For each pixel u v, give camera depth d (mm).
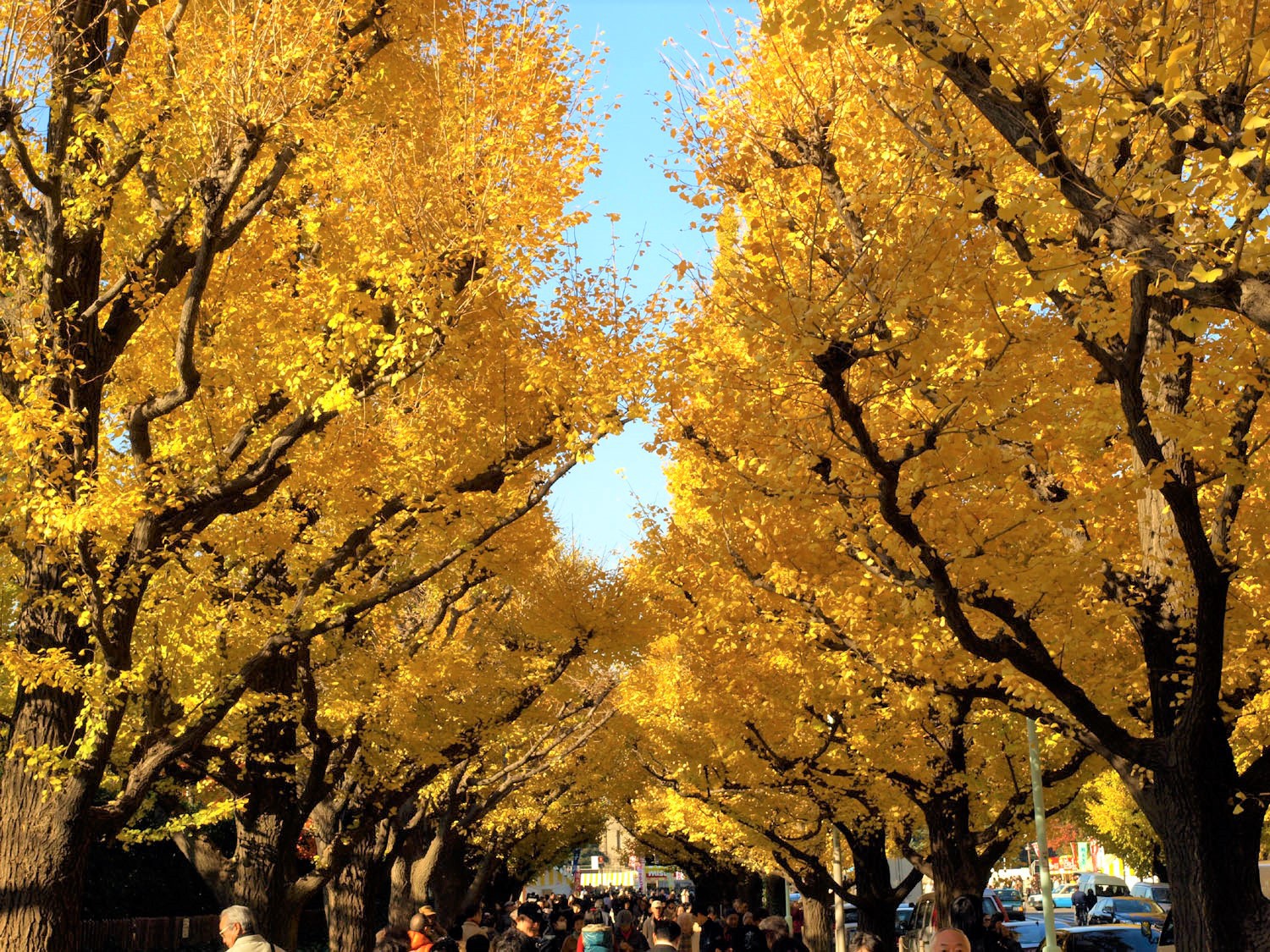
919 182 7488
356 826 14148
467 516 10492
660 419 9414
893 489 6957
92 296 8852
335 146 8781
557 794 29859
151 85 8891
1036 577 7336
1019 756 13711
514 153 9680
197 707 8641
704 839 35062
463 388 10109
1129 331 6516
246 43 8375
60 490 7535
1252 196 4688
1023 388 6988
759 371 6840
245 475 8680
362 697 13398
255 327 9516
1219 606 6922
